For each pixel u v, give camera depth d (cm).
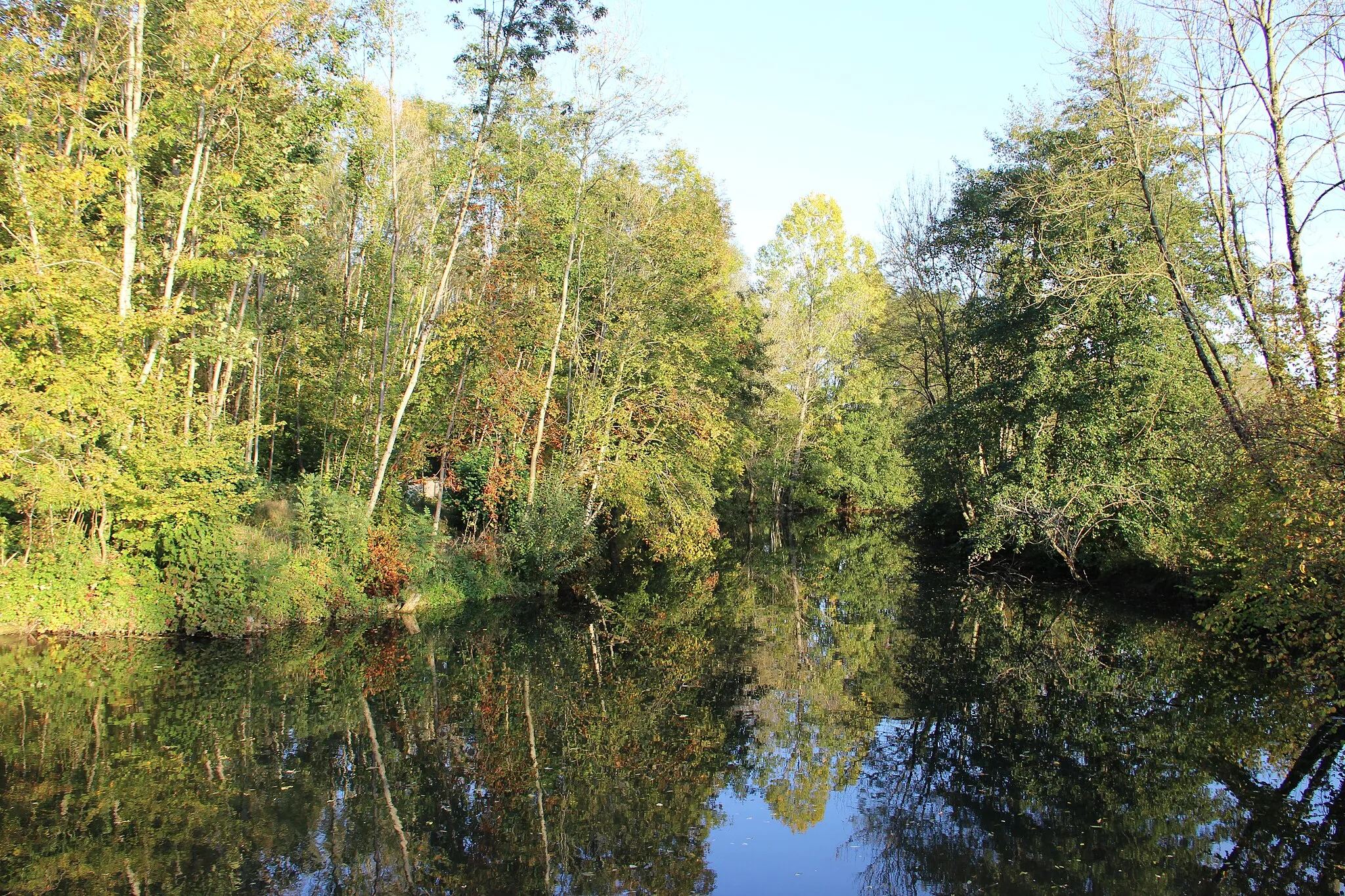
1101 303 2081
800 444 4375
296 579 1714
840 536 4153
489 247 2316
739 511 4862
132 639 1539
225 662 1457
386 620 1847
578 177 2275
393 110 2081
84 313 1444
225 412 2433
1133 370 2020
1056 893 732
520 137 2155
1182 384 2011
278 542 1762
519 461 2320
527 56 2089
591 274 2433
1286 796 948
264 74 1752
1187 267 1973
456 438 2534
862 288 4409
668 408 2516
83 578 1529
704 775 1038
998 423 2525
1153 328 2008
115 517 1605
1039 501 2189
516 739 1143
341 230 2770
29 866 743
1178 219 1955
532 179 2195
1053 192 1917
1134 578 2211
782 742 1166
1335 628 1202
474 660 1577
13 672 1341
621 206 2458
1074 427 2188
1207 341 1642
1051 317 2177
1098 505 2088
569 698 1359
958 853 816
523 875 766
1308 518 1022
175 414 1627
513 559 2231
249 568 1641
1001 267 2586
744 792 983
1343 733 1156
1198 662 1564
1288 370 1230
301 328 2622
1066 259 2164
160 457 1526
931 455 2805
